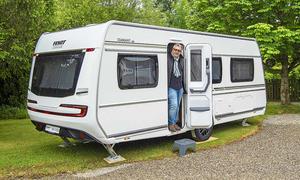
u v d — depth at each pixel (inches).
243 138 377.1
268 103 707.4
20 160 288.5
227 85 402.9
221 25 580.4
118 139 286.8
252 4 561.6
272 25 565.0
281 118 518.6
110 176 253.4
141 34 304.3
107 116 277.3
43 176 255.9
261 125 458.6
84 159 295.4
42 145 344.8
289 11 557.3
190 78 344.5
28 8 397.7
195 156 305.3
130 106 294.0
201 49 342.3
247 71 438.6
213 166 275.4
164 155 309.7
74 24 697.0
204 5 604.7
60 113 288.2
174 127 334.0
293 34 530.0
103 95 273.7
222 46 397.4
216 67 387.9
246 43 438.3
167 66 327.3
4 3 370.9
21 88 588.7
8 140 370.0
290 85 756.0
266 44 540.1
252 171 262.5
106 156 305.4
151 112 312.0
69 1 746.2
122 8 789.2
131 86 294.4
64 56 295.6
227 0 562.9
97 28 280.7
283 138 376.5
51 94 298.0
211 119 350.6
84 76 273.1
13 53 397.4
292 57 629.0
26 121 498.6
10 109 554.6
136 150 325.1
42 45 324.5
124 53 289.9
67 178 250.7
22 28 402.3
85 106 270.2
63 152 317.1
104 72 274.4
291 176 251.0
